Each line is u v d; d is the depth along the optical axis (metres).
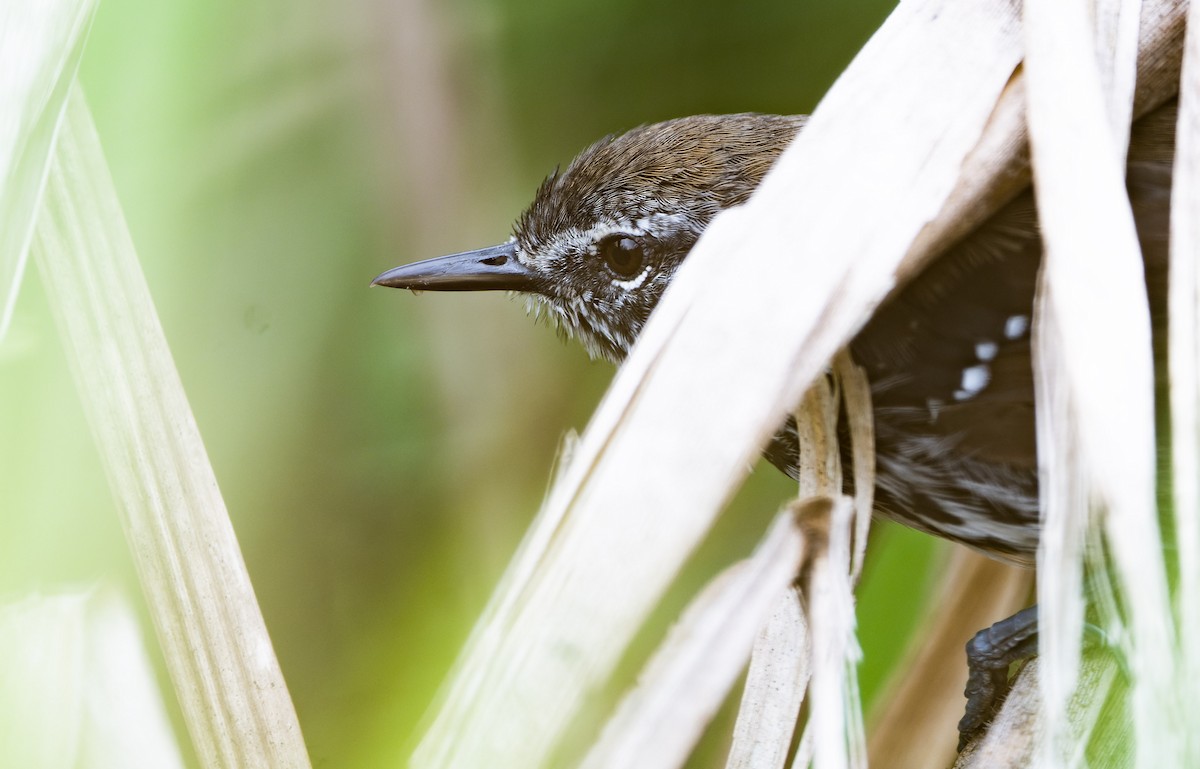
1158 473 1.35
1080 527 1.34
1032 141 1.34
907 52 1.34
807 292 1.34
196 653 1.34
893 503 1.37
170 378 1.34
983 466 1.36
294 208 1.39
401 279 1.39
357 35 1.39
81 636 1.34
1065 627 1.34
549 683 1.33
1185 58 1.34
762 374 1.34
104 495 1.35
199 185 1.38
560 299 1.39
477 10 1.40
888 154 1.34
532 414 1.40
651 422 1.33
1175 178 1.34
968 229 1.34
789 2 1.40
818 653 1.33
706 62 1.40
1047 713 1.33
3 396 1.35
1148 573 1.28
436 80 1.39
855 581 1.35
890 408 1.36
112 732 1.34
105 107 1.36
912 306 1.36
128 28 1.36
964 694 1.37
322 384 1.39
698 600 1.33
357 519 1.39
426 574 1.39
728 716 1.38
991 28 1.34
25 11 1.34
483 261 1.39
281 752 1.34
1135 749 1.29
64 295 1.34
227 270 1.39
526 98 1.40
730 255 1.34
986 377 1.36
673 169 1.38
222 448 1.39
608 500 1.33
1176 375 1.33
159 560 1.34
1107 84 1.34
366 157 1.39
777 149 1.38
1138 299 1.33
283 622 1.39
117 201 1.34
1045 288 1.34
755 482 1.40
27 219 1.34
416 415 1.40
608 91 1.40
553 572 1.33
